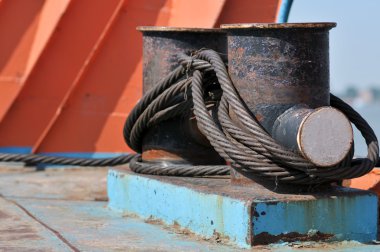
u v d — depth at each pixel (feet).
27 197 21.81
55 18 27.14
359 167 14.65
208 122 15.60
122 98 27.68
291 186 14.88
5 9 27.55
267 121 14.99
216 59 16.07
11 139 27.78
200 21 25.86
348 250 14.17
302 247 14.23
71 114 27.76
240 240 14.24
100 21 27.32
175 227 16.44
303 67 14.92
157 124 18.69
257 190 15.15
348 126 14.07
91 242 15.16
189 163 18.61
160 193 17.06
